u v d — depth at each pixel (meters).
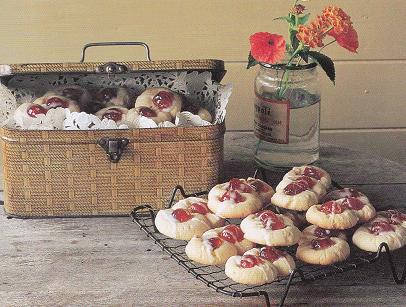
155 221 1.27
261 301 1.16
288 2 1.81
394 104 1.91
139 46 1.83
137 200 1.40
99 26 1.81
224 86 1.46
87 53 1.83
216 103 1.48
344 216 1.22
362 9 1.83
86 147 1.36
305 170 1.39
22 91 1.49
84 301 1.16
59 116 1.39
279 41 1.39
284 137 1.50
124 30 1.81
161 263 1.26
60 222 1.39
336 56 1.86
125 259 1.28
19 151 1.36
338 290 1.18
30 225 1.38
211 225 1.27
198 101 1.51
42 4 1.79
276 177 1.52
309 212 1.23
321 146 1.71
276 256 1.16
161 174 1.39
